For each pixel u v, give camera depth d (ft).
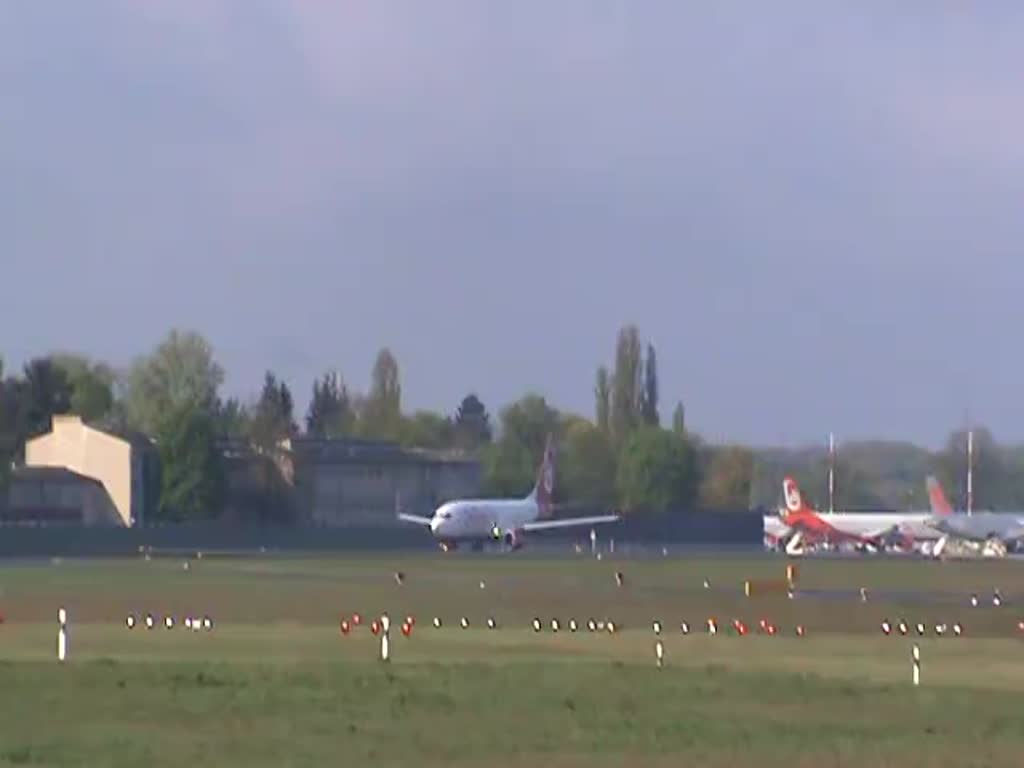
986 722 467.52
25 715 452.35
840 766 386.52
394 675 552.00
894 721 466.70
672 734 432.25
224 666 578.25
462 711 469.16
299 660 634.43
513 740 418.31
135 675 540.52
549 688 524.11
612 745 412.77
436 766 378.53
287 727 435.12
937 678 608.60
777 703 501.15
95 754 388.16
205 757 386.11
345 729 432.66
